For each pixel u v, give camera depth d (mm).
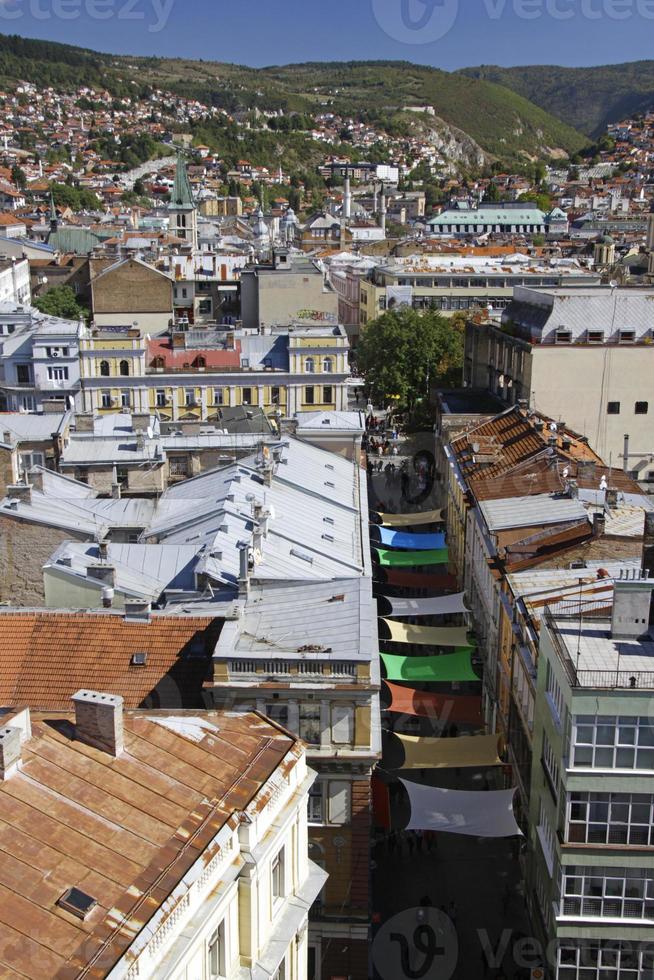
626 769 44250
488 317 136000
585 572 63625
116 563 61812
